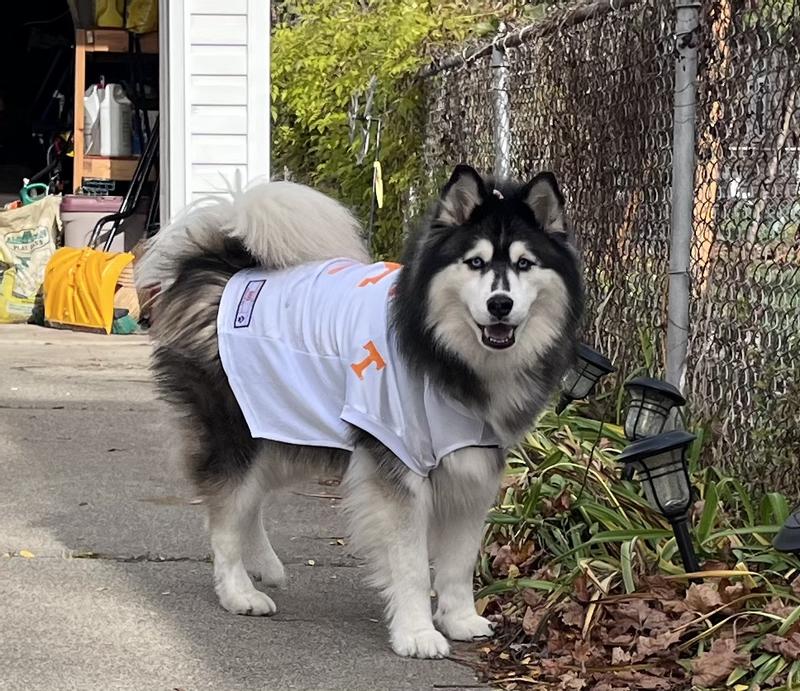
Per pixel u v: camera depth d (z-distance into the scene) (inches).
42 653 121.9
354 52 255.1
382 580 125.5
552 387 126.8
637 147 162.1
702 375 149.1
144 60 317.1
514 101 198.5
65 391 210.2
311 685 118.3
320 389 127.6
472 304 119.9
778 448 137.6
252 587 133.2
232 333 131.8
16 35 426.3
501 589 133.3
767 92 137.9
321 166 271.1
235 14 257.1
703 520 132.3
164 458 175.8
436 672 121.0
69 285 273.6
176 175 260.4
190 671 119.9
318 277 132.4
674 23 150.9
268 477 134.0
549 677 119.4
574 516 139.7
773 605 121.2
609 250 170.4
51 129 350.9
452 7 249.8
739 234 143.9
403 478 123.4
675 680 117.6
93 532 149.0
